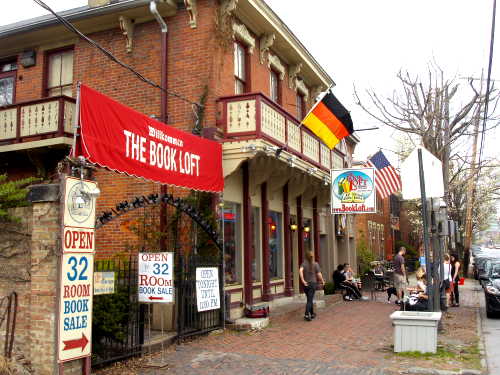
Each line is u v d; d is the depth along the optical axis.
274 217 15.45
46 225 6.53
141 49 13.05
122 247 12.08
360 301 17.81
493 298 13.66
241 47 14.02
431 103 17.86
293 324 12.15
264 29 14.65
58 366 6.20
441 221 11.91
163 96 12.41
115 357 7.88
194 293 10.23
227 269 12.30
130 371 7.60
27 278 6.85
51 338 6.33
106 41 13.47
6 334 6.87
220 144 11.40
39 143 11.85
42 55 14.25
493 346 9.80
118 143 7.44
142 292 8.10
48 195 6.52
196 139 10.16
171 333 10.07
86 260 6.68
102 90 13.30
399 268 16.25
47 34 13.88
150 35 13.02
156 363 7.97
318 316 13.61
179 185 9.25
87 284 6.68
